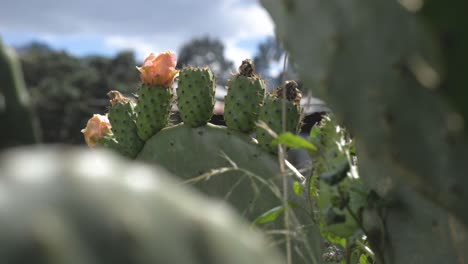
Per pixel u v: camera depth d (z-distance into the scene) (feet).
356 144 1.20
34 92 28.25
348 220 1.21
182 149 2.12
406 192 1.11
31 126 1.29
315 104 1.69
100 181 0.38
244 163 1.97
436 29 0.61
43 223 0.35
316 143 1.33
